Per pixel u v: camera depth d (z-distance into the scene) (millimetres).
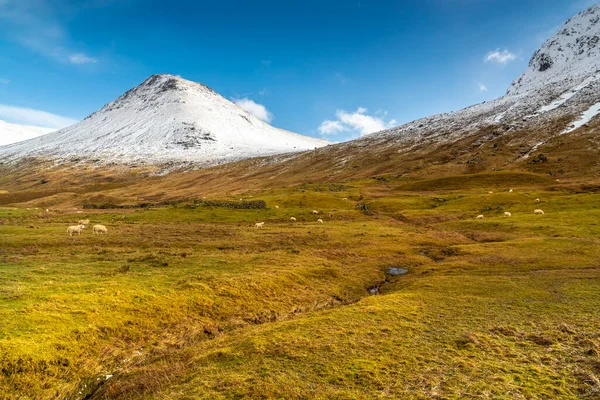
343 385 13805
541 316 21391
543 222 57969
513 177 128125
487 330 19359
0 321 18328
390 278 37625
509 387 12906
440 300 25969
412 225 72562
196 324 22828
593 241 43344
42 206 150125
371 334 19234
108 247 44094
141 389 15555
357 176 188000
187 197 173250
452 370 14633
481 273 34500
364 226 67375
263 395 13242
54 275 28422
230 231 57156
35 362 16078
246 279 29719
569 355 15508
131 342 19953
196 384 14656
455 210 83312
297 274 33250
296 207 92250
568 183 114062
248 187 198625
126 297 23703
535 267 35031
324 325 20938
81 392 16109
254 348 17766
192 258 37844
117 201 162750
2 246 40906
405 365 15273
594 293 25672
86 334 19078
